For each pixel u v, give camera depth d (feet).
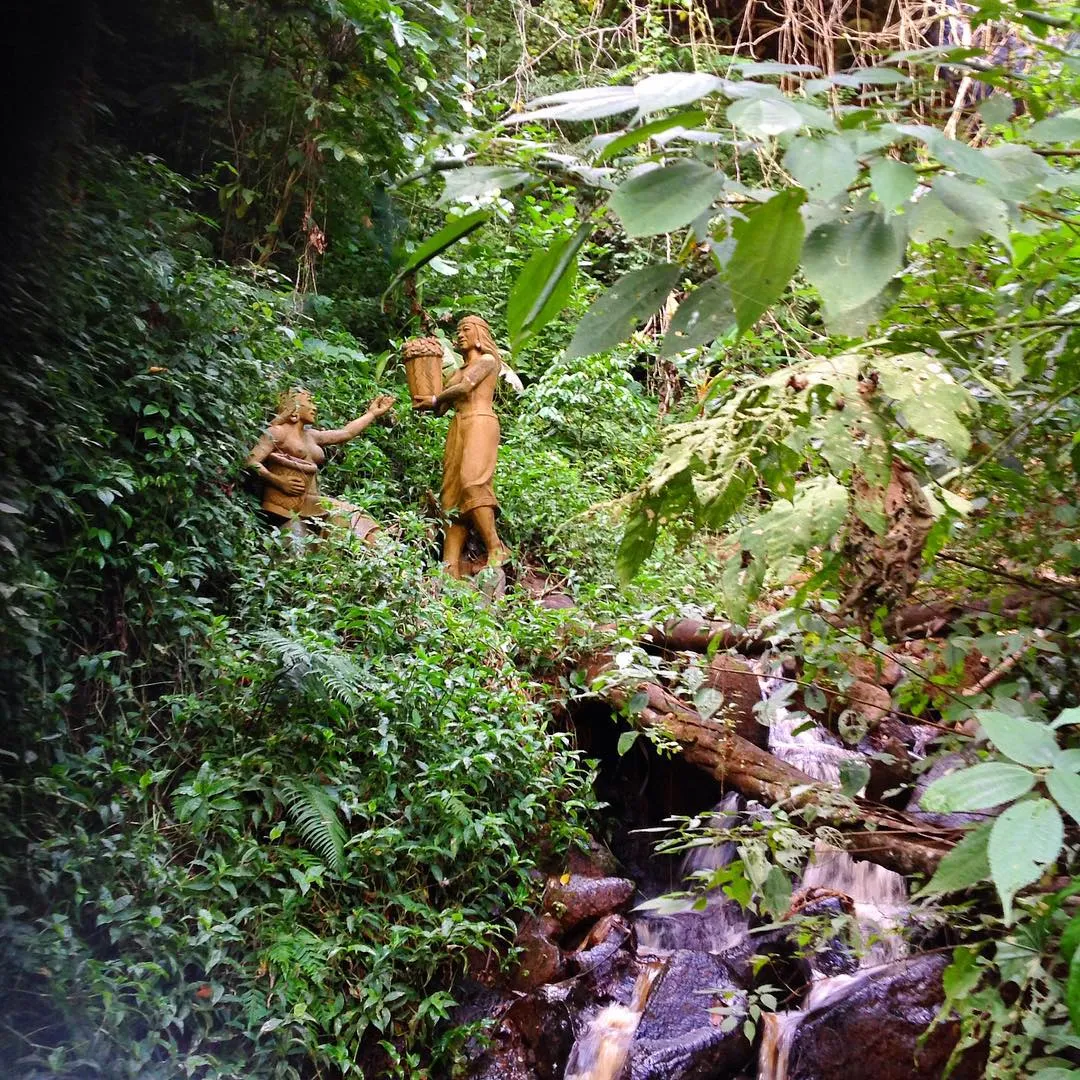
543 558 26.02
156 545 16.83
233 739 15.72
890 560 8.33
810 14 32.83
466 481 23.81
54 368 15.31
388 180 29.96
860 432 7.42
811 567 9.11
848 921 10.79
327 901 14.92
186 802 14.05
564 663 20.42
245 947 13.78
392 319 31.73
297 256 30.96
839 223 3.84
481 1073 14.69
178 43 26.48
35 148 11.74
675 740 16.87
